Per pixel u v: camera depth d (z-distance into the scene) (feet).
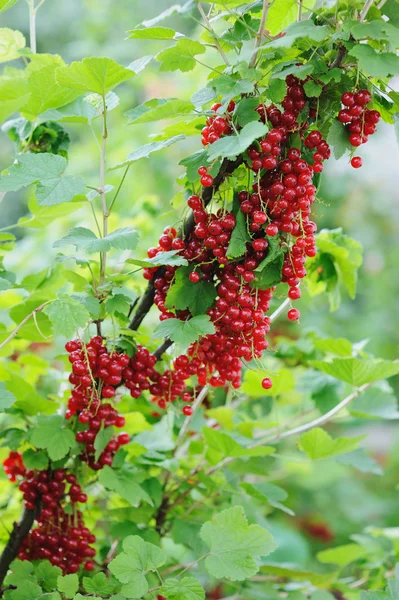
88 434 4.08
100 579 3.80
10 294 4.90
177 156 8.24
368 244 9.78
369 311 9.48
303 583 4.63
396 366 4.29
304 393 4.99
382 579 4.66
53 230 6.78
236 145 3.63
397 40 3.68
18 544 4.14
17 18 11.30
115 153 7.69
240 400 4.98
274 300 4.85
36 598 3.82
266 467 4.62
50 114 4.25
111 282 4.02
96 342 3.98
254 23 4.06
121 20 10.46
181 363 3.95
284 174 3.85
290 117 3.84
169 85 8.64
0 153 10.79
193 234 3.99
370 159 10.30
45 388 5.14
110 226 5.31
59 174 3.89
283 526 6.77
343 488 8.23
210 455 4.39
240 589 4.47
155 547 3.74
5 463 4.37
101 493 4.52
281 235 3.87
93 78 3.92
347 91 3.87
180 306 3.90
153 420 4.74
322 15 3.85
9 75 4.46
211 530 3.73
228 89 3.76
